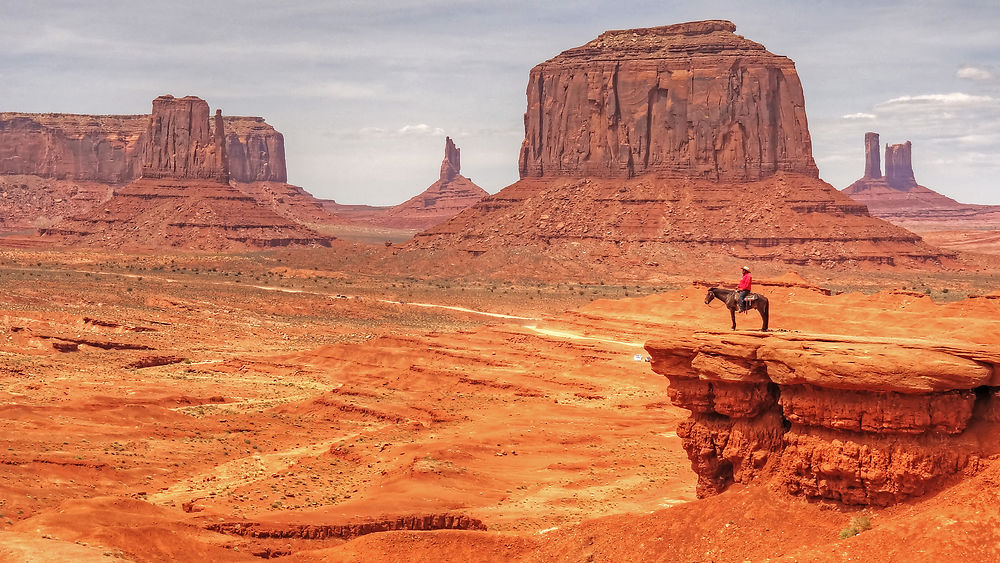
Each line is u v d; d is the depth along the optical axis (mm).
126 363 129250
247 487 66688
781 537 41281
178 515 58188
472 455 76312
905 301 125938
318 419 96312
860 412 40750
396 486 65438
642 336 149000
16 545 48750
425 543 50625
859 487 41156
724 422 46031
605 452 78688
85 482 68188
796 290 144750
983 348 40250
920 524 37812
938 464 39594
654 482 67375
